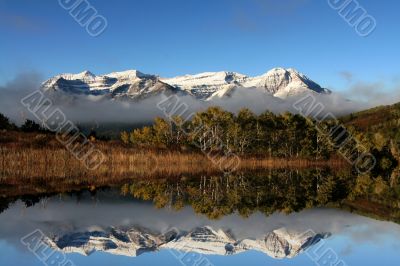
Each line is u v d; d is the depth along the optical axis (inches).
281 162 3476.9
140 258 597.9
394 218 963.3
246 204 1130.7
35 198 1096.8
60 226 778.8
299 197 1301.7
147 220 874.8
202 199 1205.7
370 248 668.7
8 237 678.5
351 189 1642.5
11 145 1844.2
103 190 1330.0
